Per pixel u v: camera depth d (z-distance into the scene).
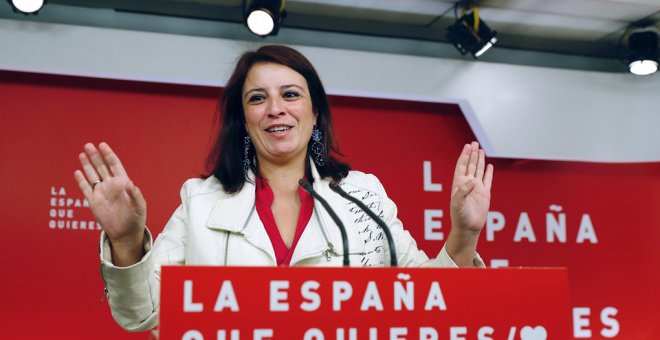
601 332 3.82
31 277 3.21
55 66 3.32
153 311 1.33
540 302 1.12
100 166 1.27
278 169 1.57
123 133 3.44
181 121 3.52
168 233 1.54
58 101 3.39
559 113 3.93
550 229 3.87
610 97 3.99
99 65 3.38
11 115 3.33
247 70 1.60
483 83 3.86
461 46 3.75
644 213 3.96
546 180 3.91
